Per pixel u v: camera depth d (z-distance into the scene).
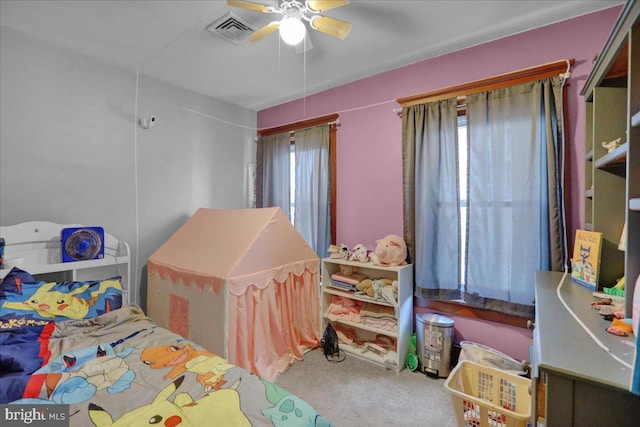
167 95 2.99
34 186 2.20
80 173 2.43
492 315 2.22
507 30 2.12
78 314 1.81
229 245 2.29
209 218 2.79
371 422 1.75
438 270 2.41
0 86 2.05
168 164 3.01
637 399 0.71
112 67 2.60
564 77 1.95
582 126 1.94
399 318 2.33
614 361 0.78
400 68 2.68
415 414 1.82
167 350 1.47
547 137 1.98
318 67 2.68
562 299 1.29
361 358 2.49
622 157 1.24
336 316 2.69
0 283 1.80
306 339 2.62
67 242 2.20
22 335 1.52
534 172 2.02
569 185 1.97
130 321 1.87
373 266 2.48
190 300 2.18
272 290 2.31
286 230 2.52
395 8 1.88
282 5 1.67
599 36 1.89
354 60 2.55
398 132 2.69
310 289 2.70
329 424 1.03
